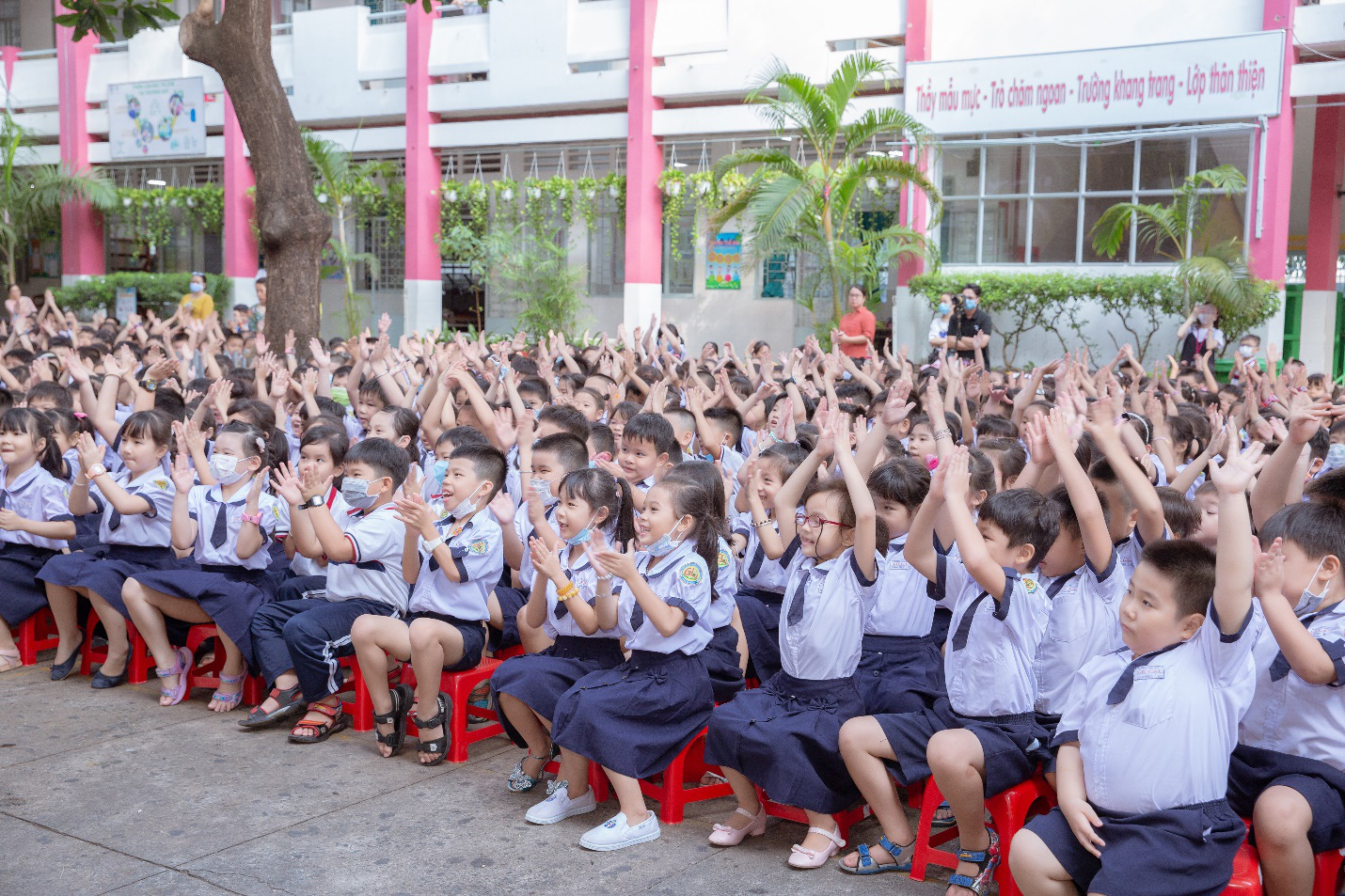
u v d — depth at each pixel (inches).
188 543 180.9
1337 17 449.1
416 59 652.7
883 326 592.7
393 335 737.0
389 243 727.1
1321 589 114.1
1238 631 103.5
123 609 186.2
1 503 198.2
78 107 770.8
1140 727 106.3
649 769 138.1
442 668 160.6
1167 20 478.9
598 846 134.4
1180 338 446.3
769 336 629.0
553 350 343.9
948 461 128.6
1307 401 136.9
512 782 151.6
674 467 150.0
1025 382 249.0
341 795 148.5
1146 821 105.1
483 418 209.5
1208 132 470.0
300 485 166.1
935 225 507.8
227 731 171.2
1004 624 124.3
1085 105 490.0
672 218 610.9
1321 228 565.3
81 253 775.7
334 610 166.7
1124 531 136.9
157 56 745.6
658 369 325.7
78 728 170.6
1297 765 114.4
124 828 136.9
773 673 165.2
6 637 200.1
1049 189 510.6
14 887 122.4
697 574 140.4
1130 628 108.7
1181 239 480.1
